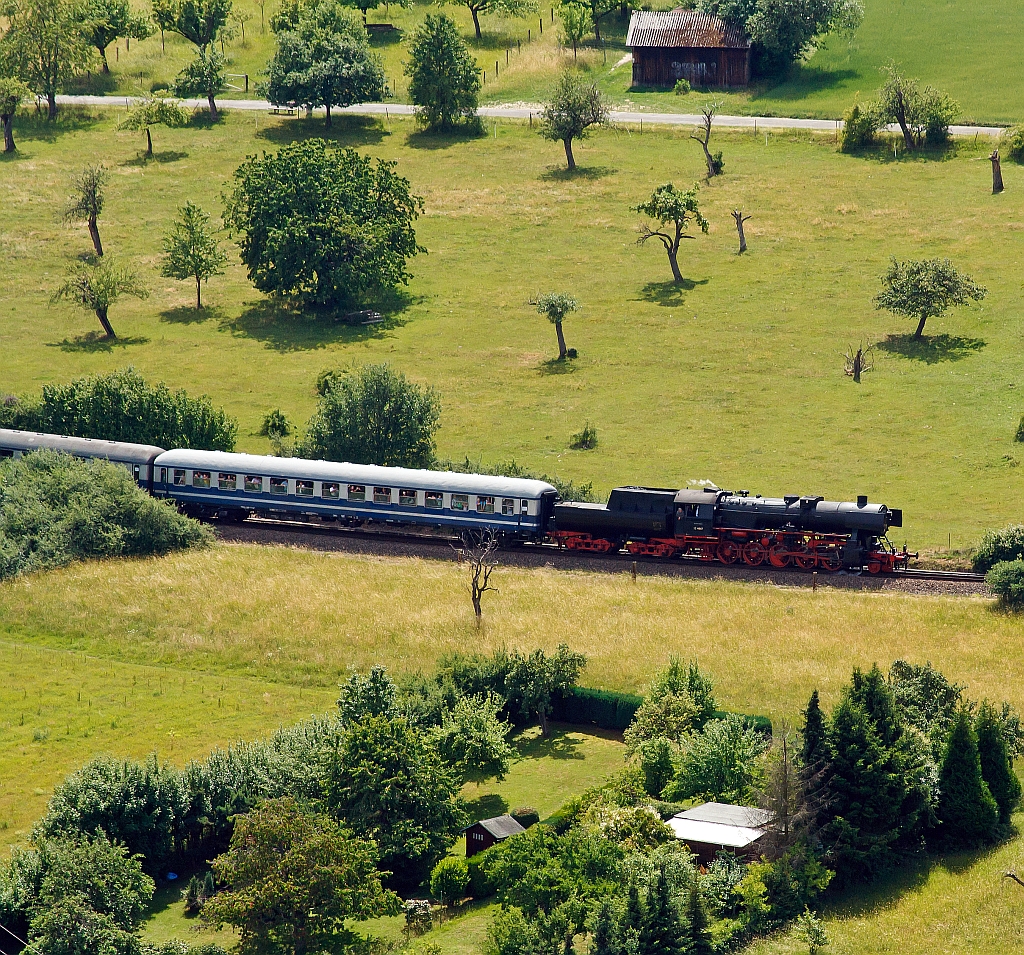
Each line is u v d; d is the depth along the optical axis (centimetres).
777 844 4691
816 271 12962
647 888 4347
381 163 13475
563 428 10325
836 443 9831
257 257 12912
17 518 8125
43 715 6319
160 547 8212
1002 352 11119
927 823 4975
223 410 10144
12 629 7250
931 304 11256
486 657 6500
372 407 9244
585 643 6719
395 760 5175
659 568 7719
